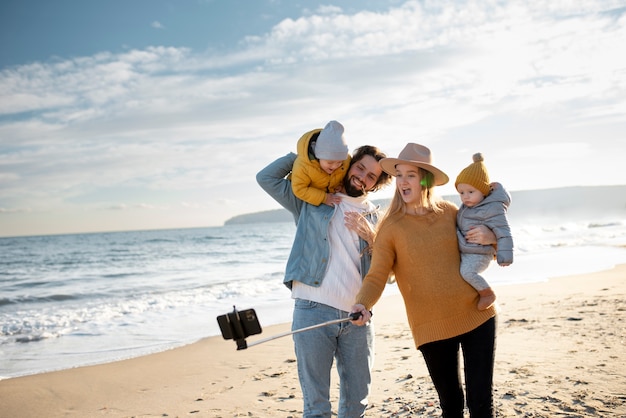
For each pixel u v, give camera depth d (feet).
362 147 11.48
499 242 10.23
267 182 11.48
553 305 29.53
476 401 9.86
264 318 32.96
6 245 172.04
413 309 10.46
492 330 10.15
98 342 28.58
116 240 184.24
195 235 201.46
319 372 10.45
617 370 16.52
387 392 16.49
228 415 16.39
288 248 111.45
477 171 10.46
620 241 74.02
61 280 66.80
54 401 19.51
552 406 13.80
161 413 17.37
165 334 29.99
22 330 32.04
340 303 10.66
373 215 11.43
